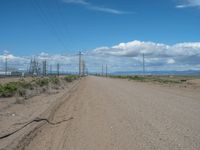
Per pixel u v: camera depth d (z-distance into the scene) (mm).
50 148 10375
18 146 10391
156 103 23547
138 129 13203
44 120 16000
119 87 50031
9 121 15617
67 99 29922
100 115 18047
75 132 13156
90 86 55969
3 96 30031
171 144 10328
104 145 10539
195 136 11562
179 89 42781
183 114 17438
